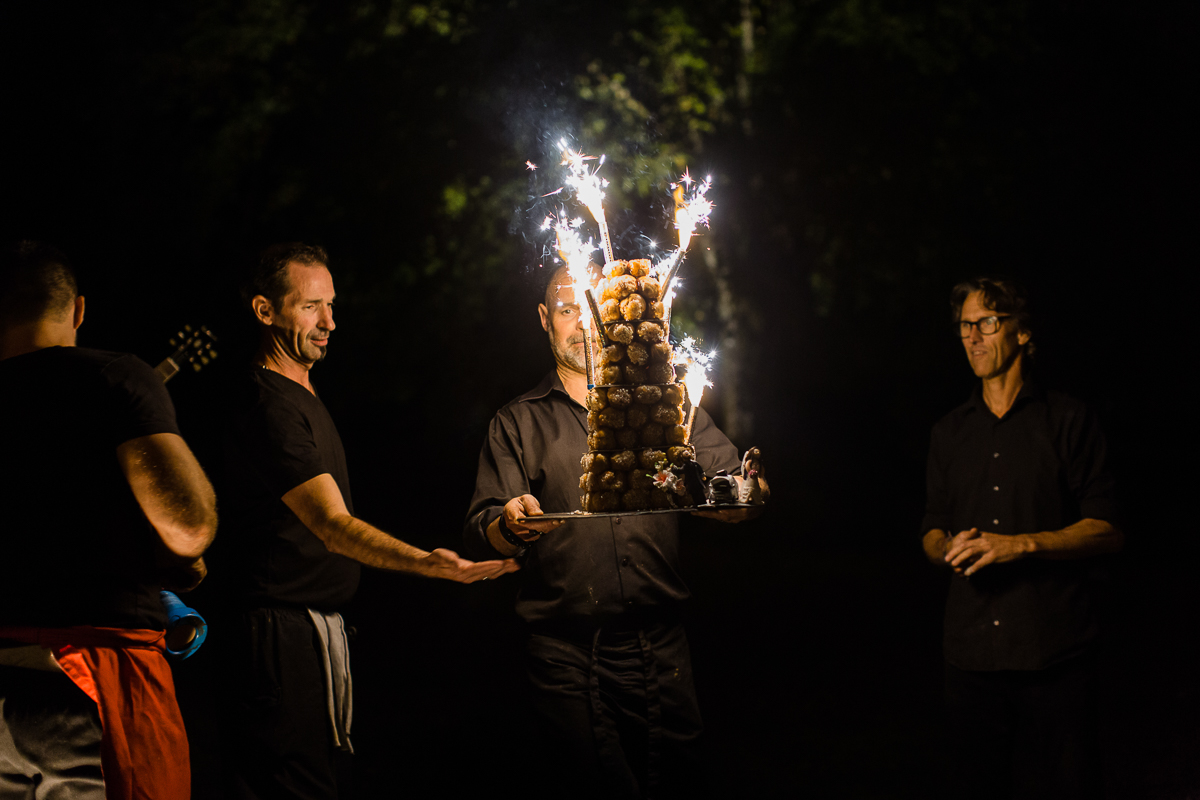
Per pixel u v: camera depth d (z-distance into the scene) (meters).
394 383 13.48
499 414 3.07
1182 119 13.38
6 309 2.45
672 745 2.96
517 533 2.59
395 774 4.97
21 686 2.25
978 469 3.33
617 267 2.55
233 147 12.62
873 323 14.48
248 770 2.68
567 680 2.90
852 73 13.29
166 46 12.98
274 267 2.88
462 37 12.57
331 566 2.81
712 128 13.25
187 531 2.31
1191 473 14.03
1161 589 9.76
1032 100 13.55
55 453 2.32
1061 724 3.10
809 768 4.98
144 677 2.33
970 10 13.07
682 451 2.42
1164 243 13.41
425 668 7.28
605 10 12.62
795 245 14.32
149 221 12.99
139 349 13.60
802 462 17.33
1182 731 5.31
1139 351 13.47
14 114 13.41
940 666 7.15
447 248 12.95
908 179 13.27
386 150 12.62
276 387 2.81
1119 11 13.20
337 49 13.09
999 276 3.39
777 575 11.77
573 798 2.87
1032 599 3.13
